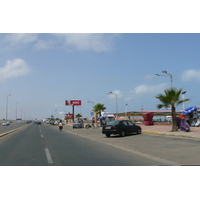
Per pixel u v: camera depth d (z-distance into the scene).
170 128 26.67
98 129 36.12
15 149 12.45
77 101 108.19
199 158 8.80
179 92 20.38
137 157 9.36
